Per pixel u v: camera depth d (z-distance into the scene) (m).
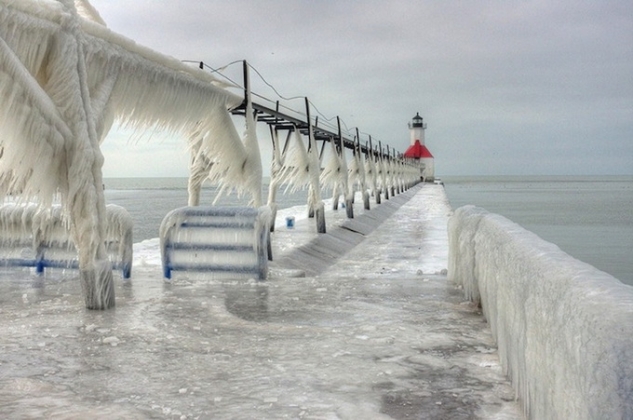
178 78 9.22
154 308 6.80
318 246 19.86
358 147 37.19
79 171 6.54
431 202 56.16
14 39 5.88
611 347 1.93
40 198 6.57
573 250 28.36
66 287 8.25
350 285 8.31
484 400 3.88
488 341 5.32
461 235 7.96
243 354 4.96
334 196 36.34
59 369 4.59
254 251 8.95
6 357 4.90
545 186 198.00
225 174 12.70
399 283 8.44
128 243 8.97
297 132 21.78
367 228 29.12
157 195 97.88
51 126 6.29
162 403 3.88
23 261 9.35
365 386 4.18
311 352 5.02
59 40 6.39
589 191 132.88
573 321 2.35
